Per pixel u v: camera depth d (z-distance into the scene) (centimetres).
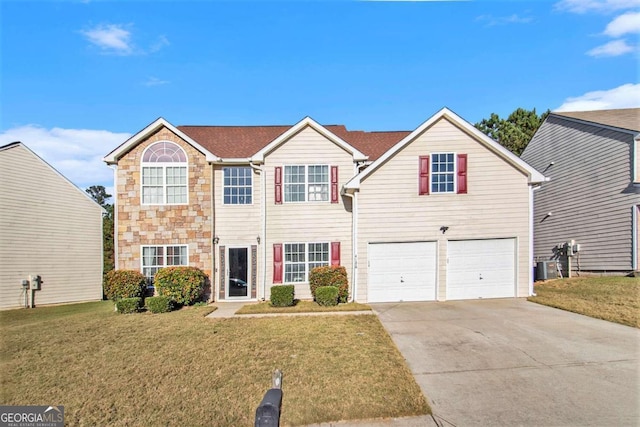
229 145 1669
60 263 1797
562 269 1819
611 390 595
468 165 1382
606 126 1565
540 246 1995
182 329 1021
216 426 539
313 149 1527
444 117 1388
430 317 1084
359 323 1038
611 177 1545
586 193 1681
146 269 1492
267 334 947
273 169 1520
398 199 1379
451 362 729
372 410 561
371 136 1864
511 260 1370
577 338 831
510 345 805
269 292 1484
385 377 668
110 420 559
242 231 1543
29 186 1706
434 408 564
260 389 639
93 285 1917
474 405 568
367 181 1380
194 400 609
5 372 740
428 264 1374
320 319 1102
